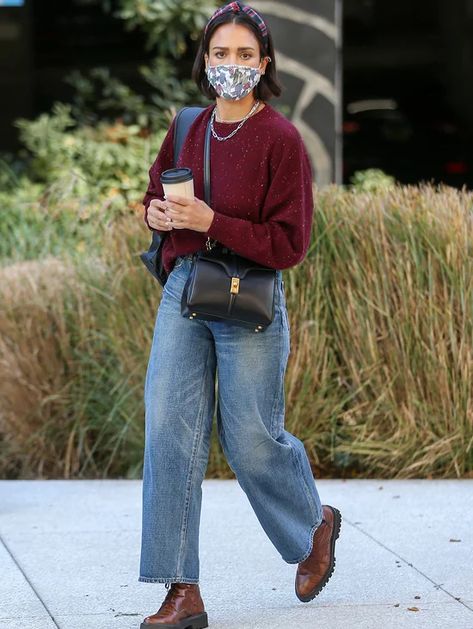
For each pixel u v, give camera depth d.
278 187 5.29
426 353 8.78
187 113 5.62
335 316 8.96
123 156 12.76
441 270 8.80
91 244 9.81
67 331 9.50
